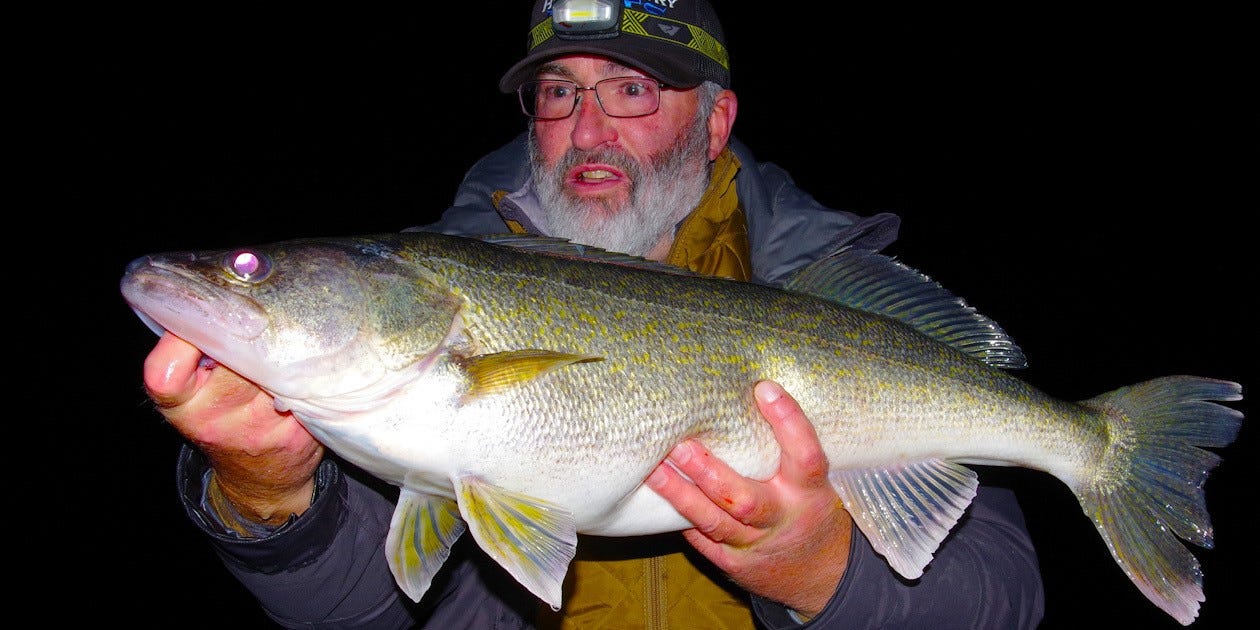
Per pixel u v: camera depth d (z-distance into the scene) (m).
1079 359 2.42
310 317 0.52
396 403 0.53
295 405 0.52
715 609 0.68
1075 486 0.70
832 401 0.64
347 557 0.60
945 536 0.64
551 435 0.54
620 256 0.64
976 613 0.64
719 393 0.60
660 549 0.69
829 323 0.66
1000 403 0.68
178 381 0.49
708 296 0.63
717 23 0.79
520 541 0.53
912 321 0.70
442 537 0.57
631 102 0.74
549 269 0.59
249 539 0.56
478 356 0.54
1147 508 0.68
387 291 0.54
